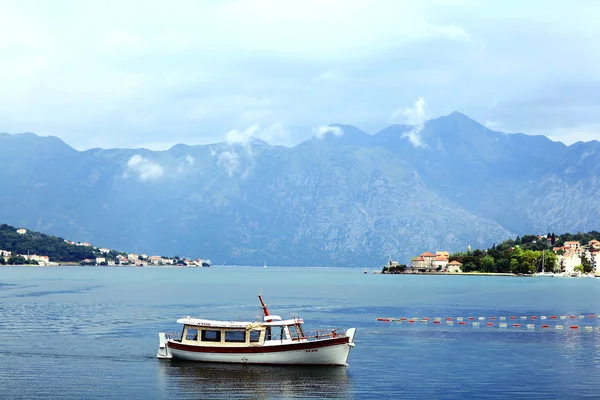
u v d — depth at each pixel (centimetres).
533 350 12269
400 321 17388
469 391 9025
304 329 15512
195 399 8562
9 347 12200
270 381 9419
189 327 10619
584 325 16550
